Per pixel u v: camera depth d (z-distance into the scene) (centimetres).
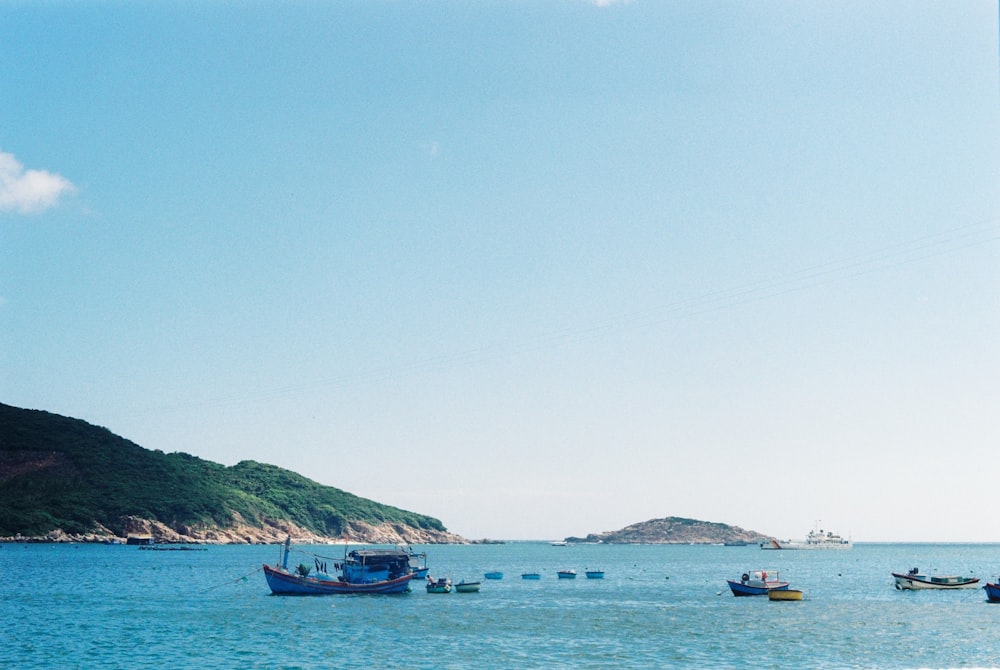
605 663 7569
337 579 14150
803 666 7462
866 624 10369
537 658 7794
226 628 9681
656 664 7525
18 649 8181
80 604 12406
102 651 8075
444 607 12344
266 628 9694
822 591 16250
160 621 10338
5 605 12262
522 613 11600
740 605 13038
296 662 7550
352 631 9494
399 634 9300
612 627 10050
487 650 8225
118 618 10638
